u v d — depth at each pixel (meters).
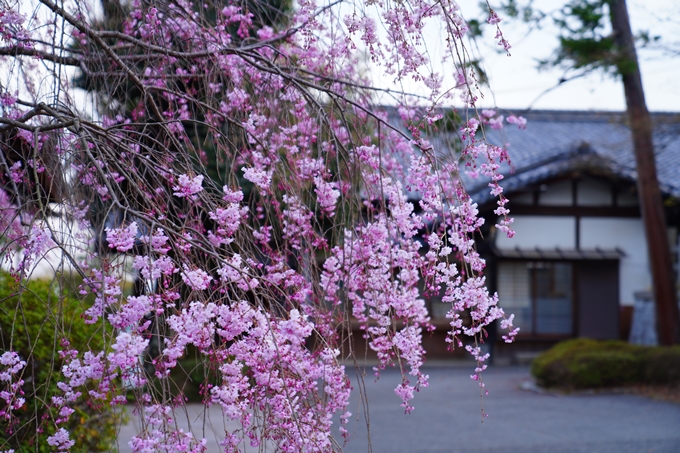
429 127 3.15
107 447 3.59
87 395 3.31
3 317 3.32
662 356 9.54
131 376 1.93
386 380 10.09
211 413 5.74
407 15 2.73
